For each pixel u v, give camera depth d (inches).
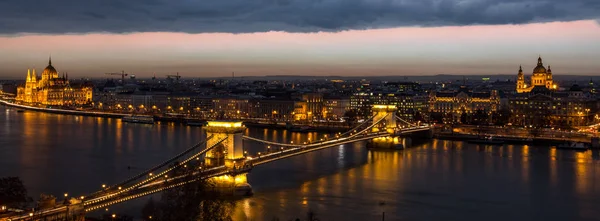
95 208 7829.7
